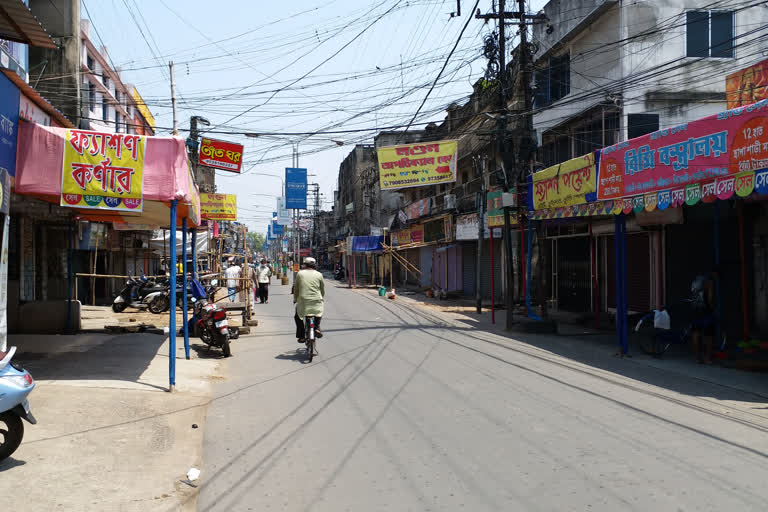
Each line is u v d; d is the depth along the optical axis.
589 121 17.12
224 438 5.56
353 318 17.36
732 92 12.82
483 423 5.95
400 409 6.55
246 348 11.45
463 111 26.69
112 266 23.97
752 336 12.04
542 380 8.14
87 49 26.39
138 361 9.40
